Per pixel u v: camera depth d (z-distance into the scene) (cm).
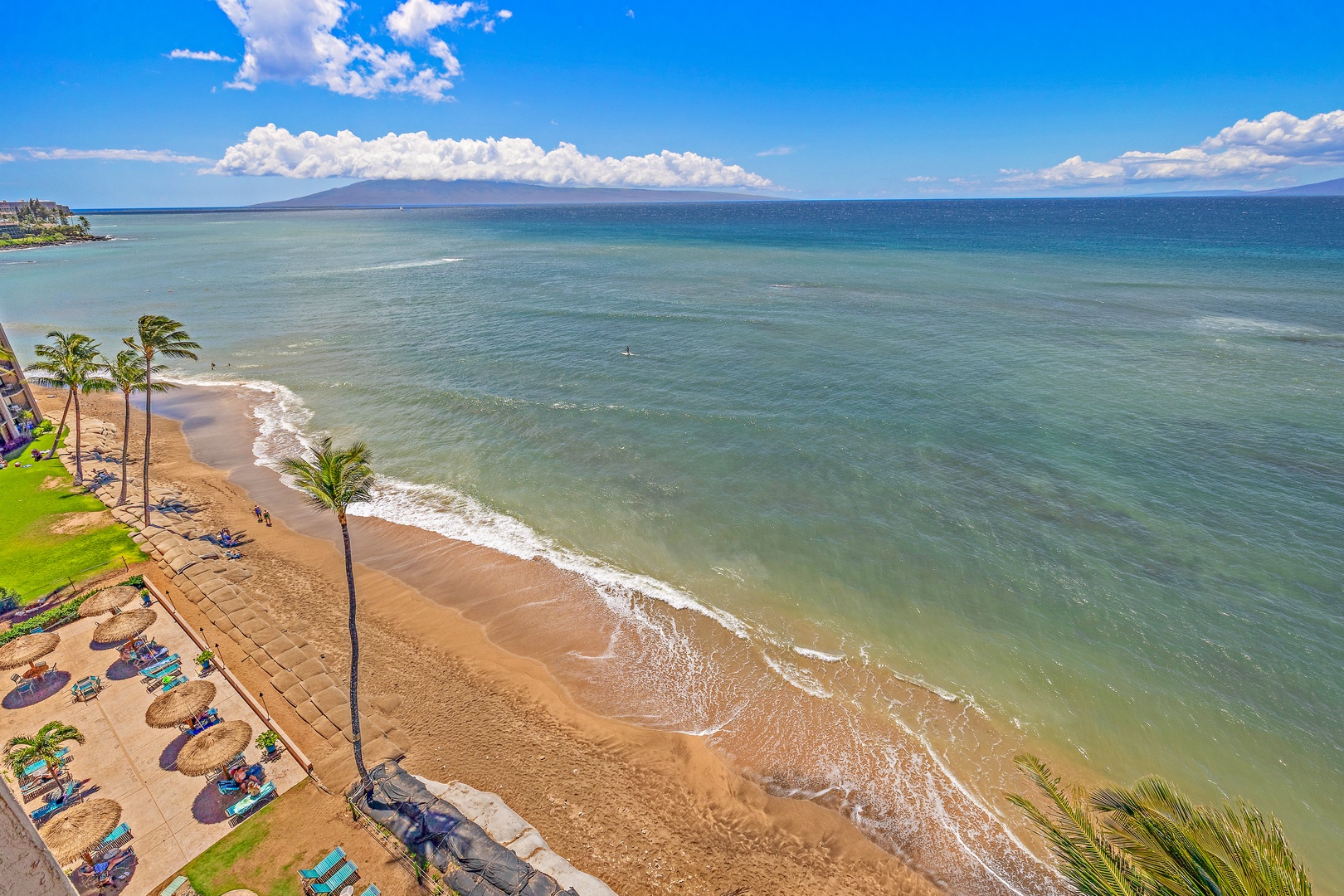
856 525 3288
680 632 2611
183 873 1570
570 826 1797
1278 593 2702
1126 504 3366
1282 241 14500
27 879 638
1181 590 2745
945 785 1966
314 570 2992
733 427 4422
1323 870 1730
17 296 10106
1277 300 7750
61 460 3978
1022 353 5816
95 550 2994
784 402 4847
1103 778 1981
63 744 1939
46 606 2584
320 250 17250
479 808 1786
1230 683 2305
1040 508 3369
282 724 2028
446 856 1617
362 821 1703
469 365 5981
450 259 14275
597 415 4688
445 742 2053
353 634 1753
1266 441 3966
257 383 5666
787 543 3169
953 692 2302
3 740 1936
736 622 2661
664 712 2231
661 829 1812
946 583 2852
